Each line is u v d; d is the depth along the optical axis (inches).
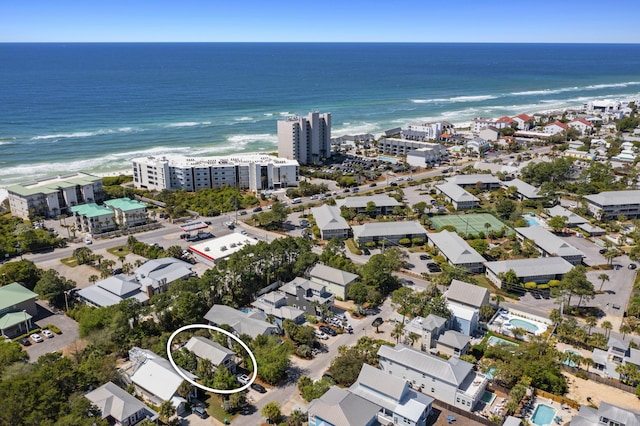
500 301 5797.2
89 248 7253.9
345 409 3656.5
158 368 4202.8
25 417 3457.2
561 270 6225.4
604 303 5782.5
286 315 5142.7
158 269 6146.7
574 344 4936.0
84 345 4862.2
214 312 5167.3
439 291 5856.3
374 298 5644.7
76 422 3408.0
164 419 3821.4
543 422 3895.2
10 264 5969.5
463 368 4252.0
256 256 5954.7
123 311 4906.5
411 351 4409.5
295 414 3779.5
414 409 3826.3
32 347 4857.3
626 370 4320.9
